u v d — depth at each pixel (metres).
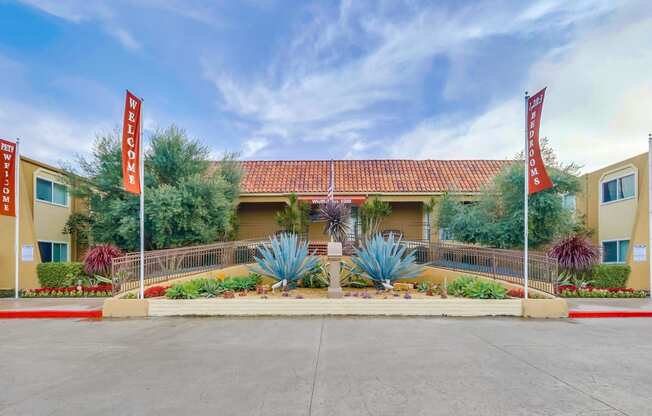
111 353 6.80
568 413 4.30
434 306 10.43
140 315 10.38
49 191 17.09
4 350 7.04
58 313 10.43
